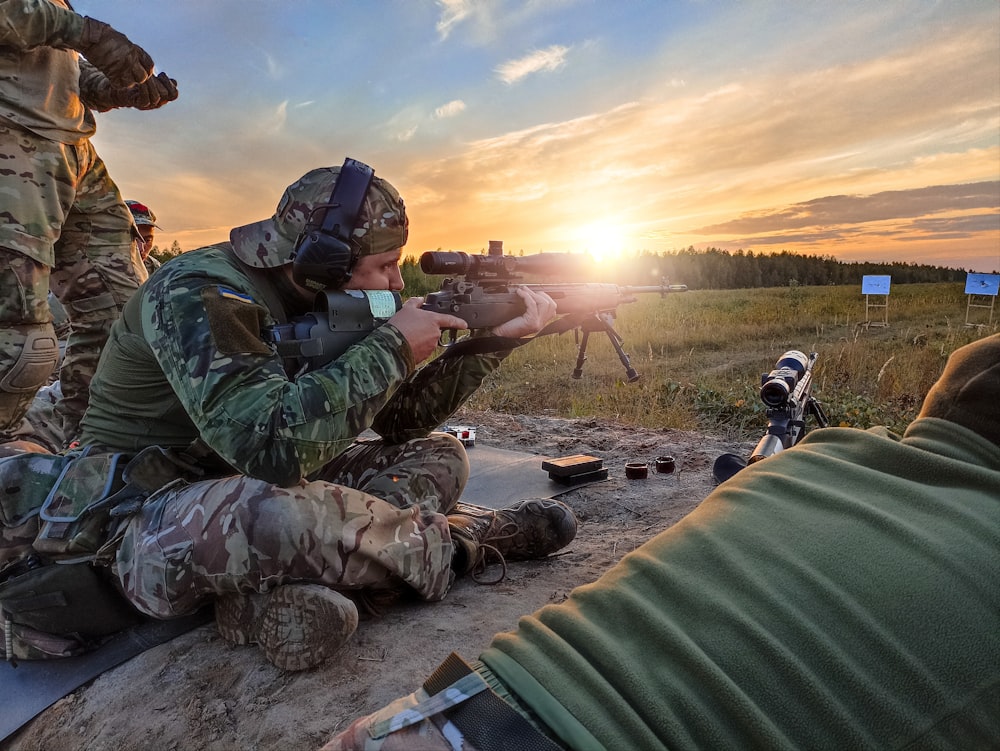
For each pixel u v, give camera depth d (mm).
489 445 5516
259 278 2314
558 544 3027
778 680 915
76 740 2129
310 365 2164
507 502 4027
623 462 4922
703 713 904
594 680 954
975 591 947
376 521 2307
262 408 1984
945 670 901
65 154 3584
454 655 1062
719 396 7254
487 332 2600
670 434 5895
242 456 1987
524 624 1098
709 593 1019
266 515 2105
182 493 2236
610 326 3178
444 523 2580
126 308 2350
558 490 4188
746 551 1063
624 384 9000
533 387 10102
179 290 2104
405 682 2127
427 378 2824
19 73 3316
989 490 1055
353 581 2260
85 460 2342
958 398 1169
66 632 2352
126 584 2242
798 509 1114
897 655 910
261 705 2086
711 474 4516
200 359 2010
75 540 2242
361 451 2986
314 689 2125
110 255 4051
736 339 16031
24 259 3393
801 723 885
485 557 2918
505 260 2580
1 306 3348
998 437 1113
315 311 2264
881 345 13320
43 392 4578
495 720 935
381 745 965
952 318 21359
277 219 2287
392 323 2250
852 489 1132
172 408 2336
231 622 2305
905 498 1081
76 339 4035
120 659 2396
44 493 2357
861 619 941
